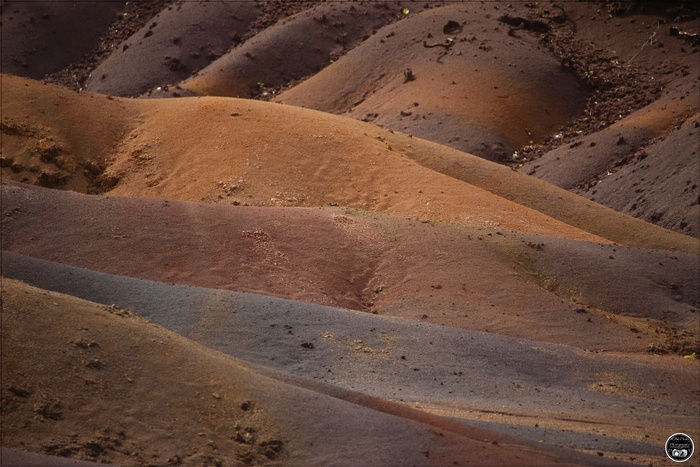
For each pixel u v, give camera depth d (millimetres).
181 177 72500
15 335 22844
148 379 23094
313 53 155250
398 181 70125
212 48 159250
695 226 84500
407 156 77812
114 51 162375
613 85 128250
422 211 65188
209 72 149125
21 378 21734
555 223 66625
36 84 81562
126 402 22172
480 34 139375
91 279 35750
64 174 72750
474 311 44938
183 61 154875
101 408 21750
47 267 35938
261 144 74312
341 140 75812
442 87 125562
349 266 48812
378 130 82938
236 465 21078
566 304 47031
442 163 78250
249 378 24312
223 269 45906
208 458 21062
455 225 55594
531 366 36094
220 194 69125
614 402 34031
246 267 46344
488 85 124938
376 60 141375
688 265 54562
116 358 23453
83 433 20922
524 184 77875
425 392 31203
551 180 104188
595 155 105812
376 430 22953
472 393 31969
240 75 148750
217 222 50344
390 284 47781
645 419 32125
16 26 161500
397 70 137125
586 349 41625
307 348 32875
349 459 21688
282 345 32750
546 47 137750
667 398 35781
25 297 24547
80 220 48750
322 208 55781
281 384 24609
